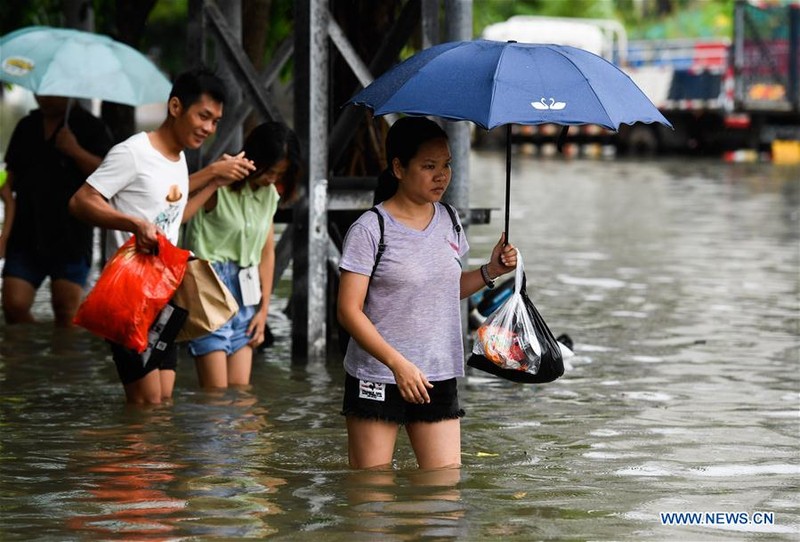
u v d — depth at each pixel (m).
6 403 19.98
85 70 23.94
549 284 34.75
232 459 16.52
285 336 26.66
